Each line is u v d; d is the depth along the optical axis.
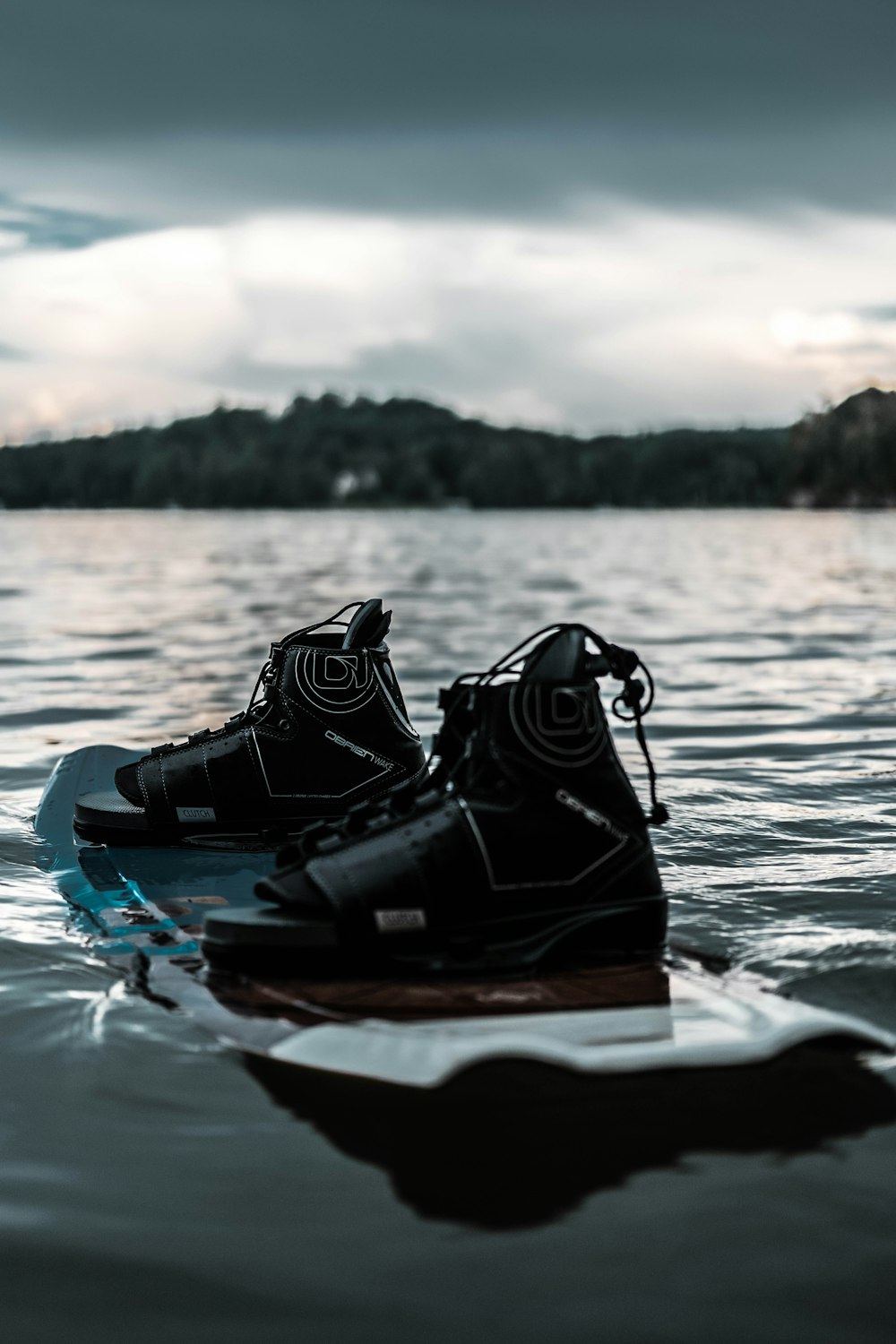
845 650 9.16
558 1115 1.77
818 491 142.25
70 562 25.59
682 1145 1.68
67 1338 1.28
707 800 4.12
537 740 2.47
